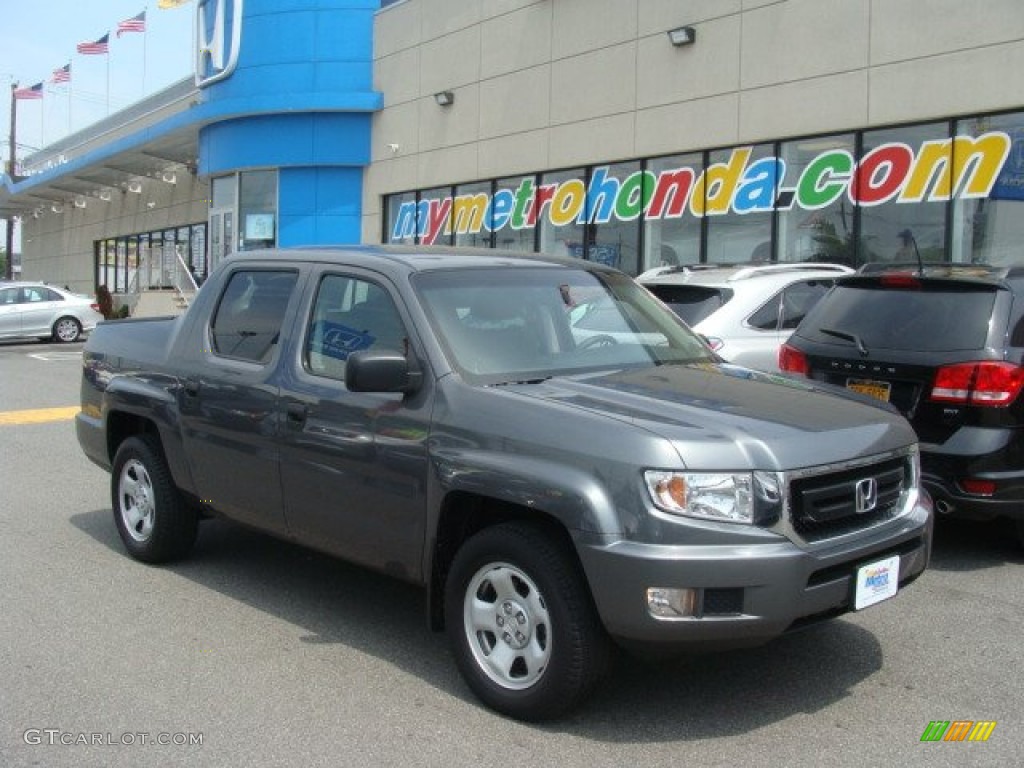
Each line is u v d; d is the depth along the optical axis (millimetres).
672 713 4363
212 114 25312
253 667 4879
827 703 4469
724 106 15492
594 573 3916
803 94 14375
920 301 6562
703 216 16062
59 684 4664
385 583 6230
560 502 4004
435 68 21594
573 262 5816
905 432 4629
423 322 4793
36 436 11586
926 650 5074
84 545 7031
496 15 19891
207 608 5730
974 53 12445
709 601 3854
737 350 8516
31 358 22281
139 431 6848
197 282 32562
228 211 26312
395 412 4727
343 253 5488
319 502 5129
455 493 4457
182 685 4660
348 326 5195
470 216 20984
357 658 5004
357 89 23625
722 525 3877
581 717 4316
